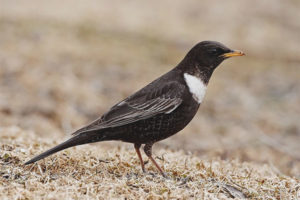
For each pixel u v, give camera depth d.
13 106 14.48
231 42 23.78
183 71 8.69
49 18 23.22
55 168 7.96
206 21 26.28
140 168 8.53
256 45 23.94
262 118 16.31
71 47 20.19
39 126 13.33
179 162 9.06
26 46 19.41
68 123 14.12
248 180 8.31
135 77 18.52
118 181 7.52
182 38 23.50
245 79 20.08
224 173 8.59
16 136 10.24
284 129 15.62
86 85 17.03
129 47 21.66
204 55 8.66
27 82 16.14
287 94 18.69
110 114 8.16
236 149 13.08
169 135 8.57
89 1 26.39
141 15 25.56
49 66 17.89
